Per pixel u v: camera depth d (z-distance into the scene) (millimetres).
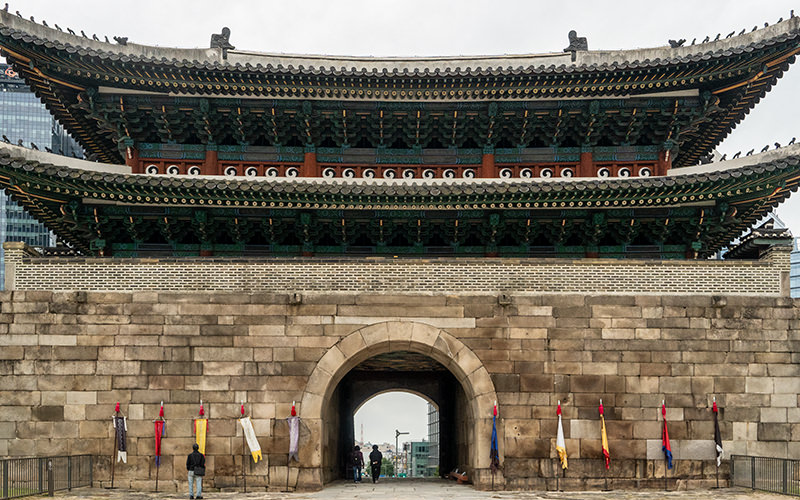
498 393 24469
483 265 25875
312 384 24391
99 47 30844
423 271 25703
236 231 30016
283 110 30531
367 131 31703
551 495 22797
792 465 24281
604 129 31703
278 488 23891
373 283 25562
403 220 29828
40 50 27281
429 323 24812
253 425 24188
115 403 24078
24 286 25422
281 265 25656
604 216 29531
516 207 28516
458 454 32969
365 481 32656
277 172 31609
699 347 24812
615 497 22250
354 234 30484
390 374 38062
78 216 28750
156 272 25625
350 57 33938
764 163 26656
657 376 24625
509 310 24906
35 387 24000
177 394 24219
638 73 29000
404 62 34031
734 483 24031
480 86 29516
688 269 26406
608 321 24891
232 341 24562
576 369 24641
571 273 26078
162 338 24500
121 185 27156
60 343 24281
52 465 22359
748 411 24531
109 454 23828
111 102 29984
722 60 28406
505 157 31938
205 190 27641
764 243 28312
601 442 24266
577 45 33594
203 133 31219
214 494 23125
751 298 25125
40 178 26500
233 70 28500
